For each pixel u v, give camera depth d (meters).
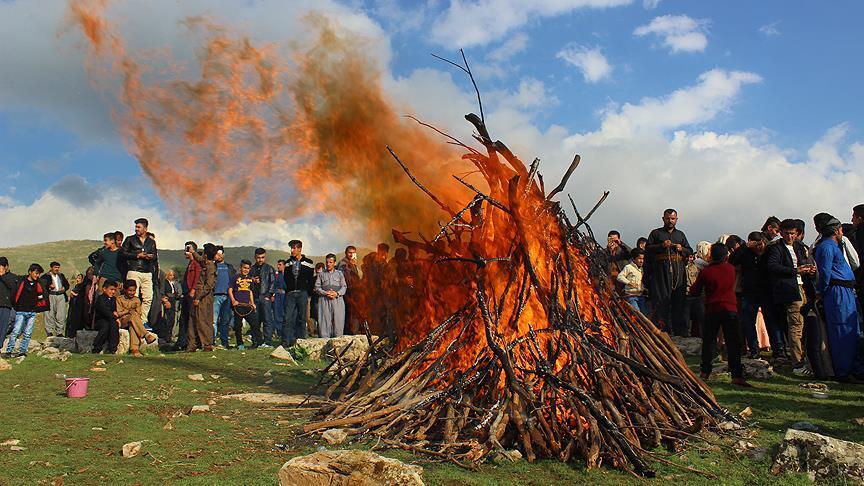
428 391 5.41
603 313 5.96
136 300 11.62
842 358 7.70
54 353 11.17
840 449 4.04
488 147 6.15
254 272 13.37
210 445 4.73
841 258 7.95
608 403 4.84
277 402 6.65
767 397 6.84
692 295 8.12
